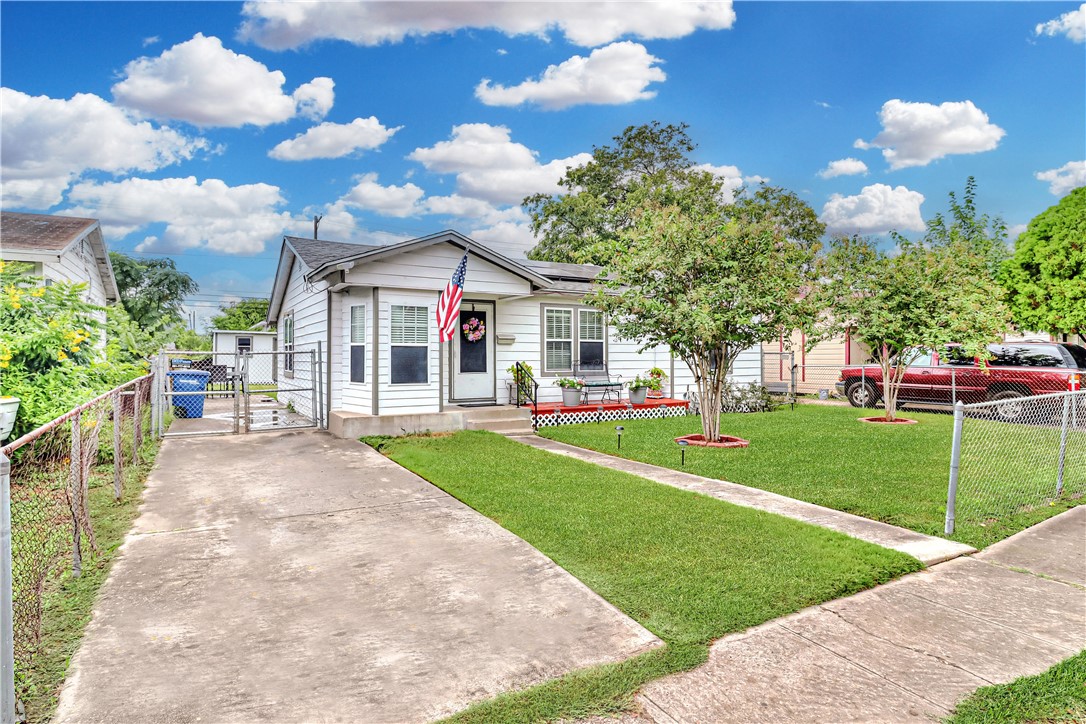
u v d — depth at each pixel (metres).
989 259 21.11
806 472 7.80
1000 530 5.54
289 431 11.37
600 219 32.97
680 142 35.62
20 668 3.05
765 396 15.70
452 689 2.93
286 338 17.08
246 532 5.37
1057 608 3.89
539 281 12.40
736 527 5.38
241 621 3.66
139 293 34.56
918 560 4.66
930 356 15.48
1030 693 2.91
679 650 3.29
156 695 2.86
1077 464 7.39
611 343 14.88
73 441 4.42
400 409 10.89
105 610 3.79
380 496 6.62
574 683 2.97
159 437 10.39
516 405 13.12
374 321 10.65
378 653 3.27
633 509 5.97
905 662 3.21
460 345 13.03
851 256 13.21
